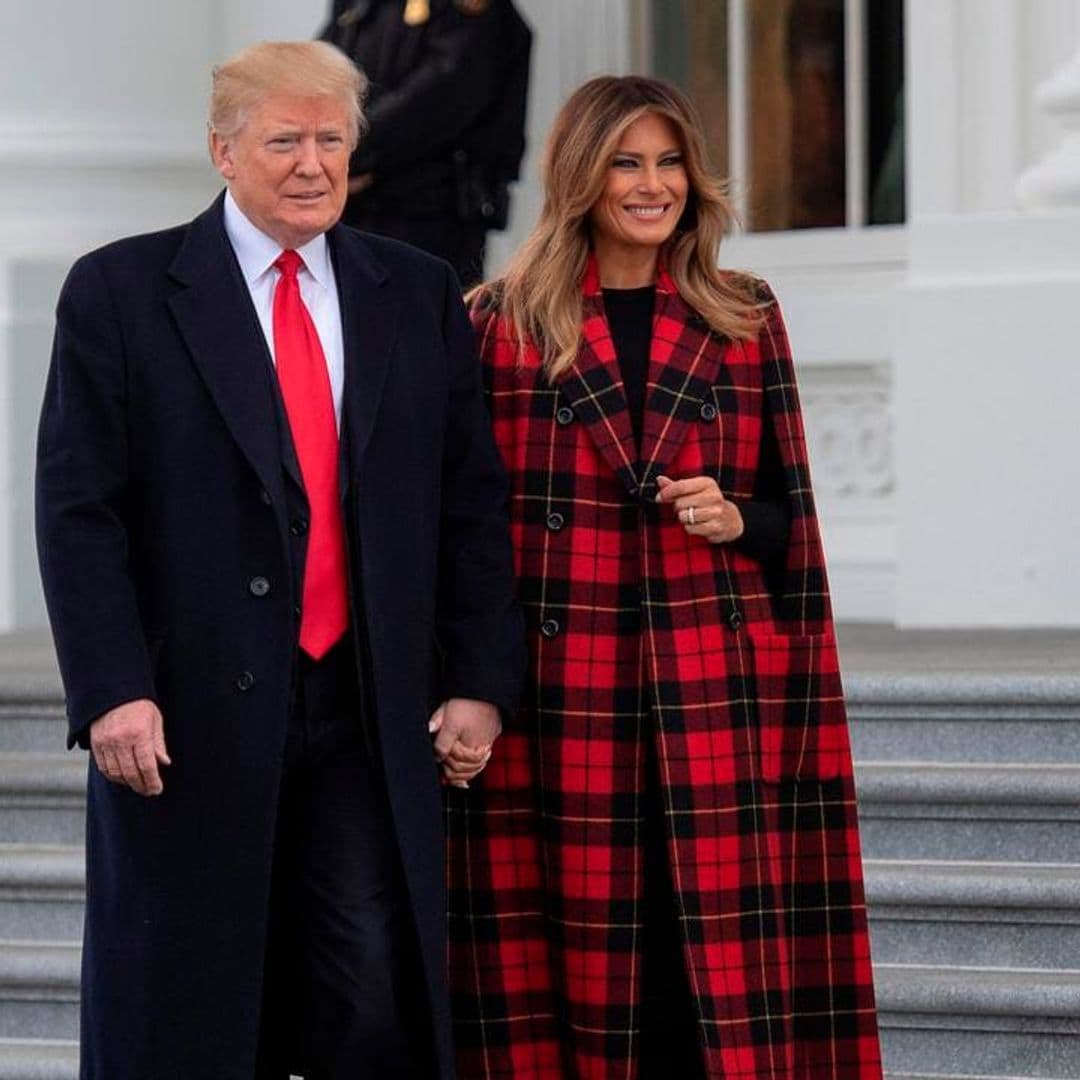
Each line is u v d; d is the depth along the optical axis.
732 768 16.38
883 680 21.31
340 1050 15.85
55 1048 20.38
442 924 15.88
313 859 15.90
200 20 30.61
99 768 15.54
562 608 16.48
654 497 16.34
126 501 15.70
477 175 25.62
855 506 29.66
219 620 15.46
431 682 16.31
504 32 25.45
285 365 15.84
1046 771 20.53
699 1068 16.81
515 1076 16.72
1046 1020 18.91
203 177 30.59
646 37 31.78
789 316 29.81
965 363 25.61
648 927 16.67
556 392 16.59
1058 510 25.44
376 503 15.73
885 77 30.64
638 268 16.83
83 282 15.75
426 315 16.28
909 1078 19.11
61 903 21.20
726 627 16.47
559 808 16.45
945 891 19.59
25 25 29.88
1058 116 26.55
